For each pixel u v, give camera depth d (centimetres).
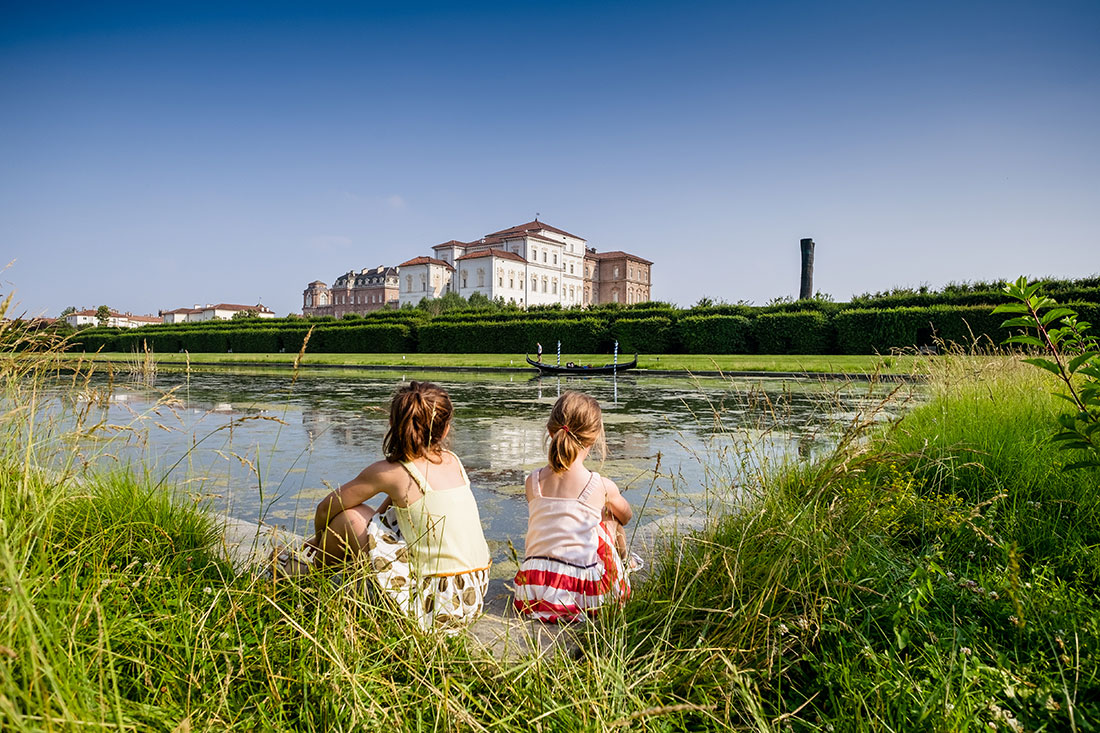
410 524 232
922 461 371
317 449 696
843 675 181
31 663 130
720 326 2742
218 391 1390
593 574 239
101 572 197
